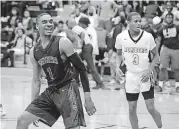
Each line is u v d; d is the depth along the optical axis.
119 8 16.25
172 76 15.12
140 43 6.68
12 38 19.11
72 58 5.20
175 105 10.57
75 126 5.19
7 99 11.38
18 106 10.30
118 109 9.99
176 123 8.48
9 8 21.39
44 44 5.35
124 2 16.66
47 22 5.25
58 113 5.50
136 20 6.62
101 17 16.56
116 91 13.04
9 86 14.11
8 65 18.58
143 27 12.99
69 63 5.36
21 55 18.64
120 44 6.96
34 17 21.12
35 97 5.68
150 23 14.46
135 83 6.75
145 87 6.71
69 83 5.32
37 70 5.62
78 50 12.66
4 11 21.42
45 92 5.43
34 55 5.41
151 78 6.74
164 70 12.78
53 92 5.35
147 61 6.73
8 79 15.99
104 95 12.21
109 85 14.20
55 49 5.23
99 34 15.09
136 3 17.53
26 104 10.61
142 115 9.28
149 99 6.75
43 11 19.56
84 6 16.27
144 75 6.69
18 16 20.66
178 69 12.59
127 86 6.81
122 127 8.08
